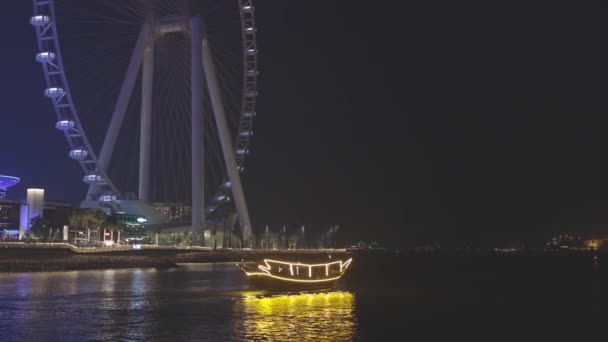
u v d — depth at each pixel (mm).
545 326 50969
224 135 160375
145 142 160875
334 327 47031
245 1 154750
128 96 145750
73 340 40156
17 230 143875
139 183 165625
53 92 128875
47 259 107375
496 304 65938
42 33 126188
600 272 141000
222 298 63938
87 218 148250
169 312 52938
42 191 147625
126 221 165750
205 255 156000
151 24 145000
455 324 51125
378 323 49844
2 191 170000
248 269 72250
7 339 40312
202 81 145750
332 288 78625
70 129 134625
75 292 67750
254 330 44594
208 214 184500
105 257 120000
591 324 52156
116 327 45094
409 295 74750
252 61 161625
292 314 53094
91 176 141250
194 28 141875
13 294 65000
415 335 45531
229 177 165375
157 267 125438
